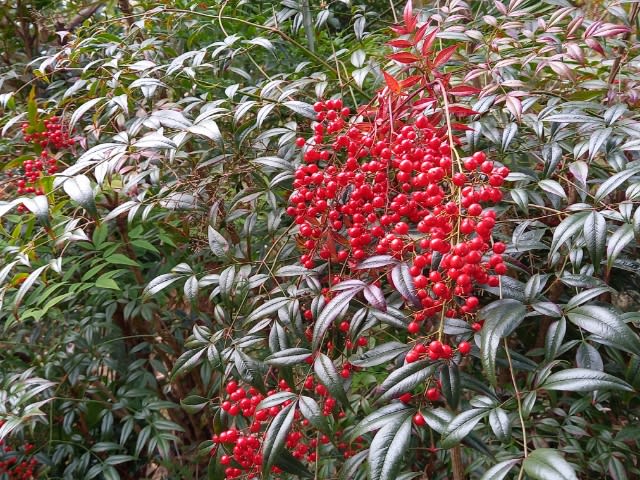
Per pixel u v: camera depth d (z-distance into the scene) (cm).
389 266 50
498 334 39
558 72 60
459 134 72
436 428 41
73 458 110
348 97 101
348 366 63
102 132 94
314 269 60
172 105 88
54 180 58
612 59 75
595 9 84
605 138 54
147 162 83
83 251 107
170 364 122
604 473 74
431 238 44
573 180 73
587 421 85
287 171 70
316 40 105
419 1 113
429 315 45
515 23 69
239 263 67
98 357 110
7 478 108
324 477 80
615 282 85
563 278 51
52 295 101
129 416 103
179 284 101
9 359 111
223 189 89
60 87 133
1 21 137
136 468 127
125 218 99
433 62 58
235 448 57
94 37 96
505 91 68
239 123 87
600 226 45
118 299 107
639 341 37
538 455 34
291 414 47
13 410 87
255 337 60
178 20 108
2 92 136
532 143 74
